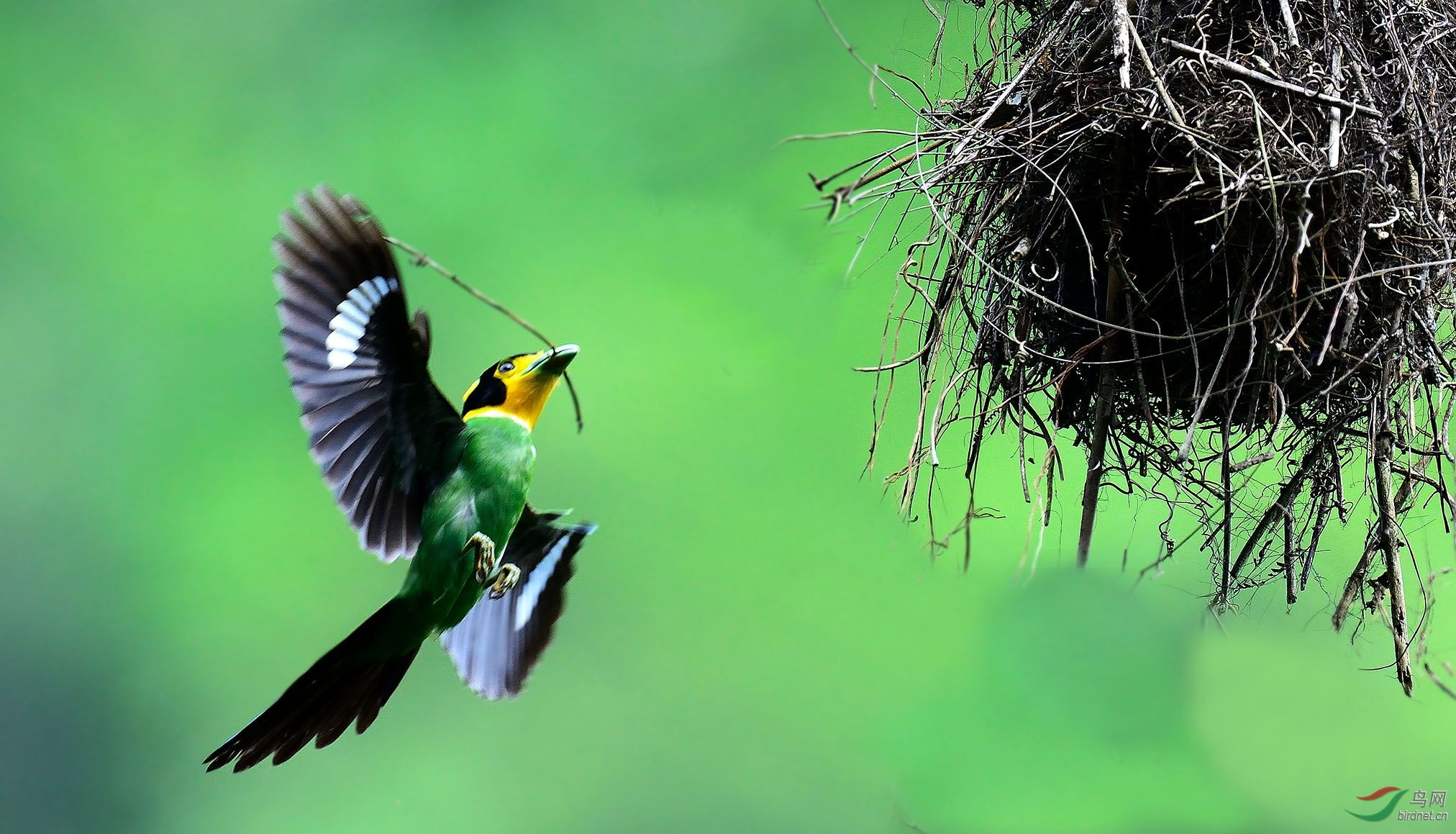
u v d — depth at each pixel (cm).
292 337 666
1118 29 672
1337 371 674
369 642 669
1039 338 680
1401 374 675
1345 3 675
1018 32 681
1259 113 670
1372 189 672
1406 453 675
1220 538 689
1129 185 675
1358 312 674
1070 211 677
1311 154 672
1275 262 670
